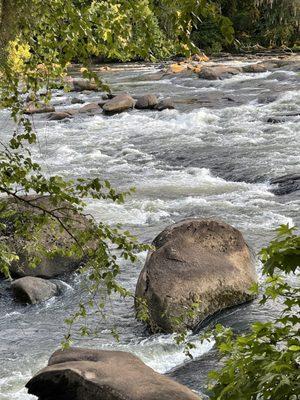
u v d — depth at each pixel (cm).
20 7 461
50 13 455
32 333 867
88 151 1891
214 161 1697
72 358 676
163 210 1339
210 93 2734
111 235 498
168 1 374
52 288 973
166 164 1731
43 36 479
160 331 843
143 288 874
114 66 3919
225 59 4003
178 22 369
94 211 1314
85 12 440
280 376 276
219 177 1598
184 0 351
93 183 487
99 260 499
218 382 304
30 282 967
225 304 884
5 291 991
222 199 1412
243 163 1650
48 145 1978
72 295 970
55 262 1020
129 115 2345
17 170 482
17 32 472
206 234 946
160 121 2247
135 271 1037
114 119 2314
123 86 3111
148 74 3450
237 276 905
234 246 945
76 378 623
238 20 4619
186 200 1400
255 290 330
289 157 1691
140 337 838
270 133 1967
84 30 439
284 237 295
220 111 2298
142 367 649
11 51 495
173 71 3388
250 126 2067
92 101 2783
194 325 851
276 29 4528
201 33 4372
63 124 2284
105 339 837
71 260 1027
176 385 614
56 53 489
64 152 1881
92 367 640
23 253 1009
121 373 631
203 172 1630
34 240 520
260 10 4622
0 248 550
